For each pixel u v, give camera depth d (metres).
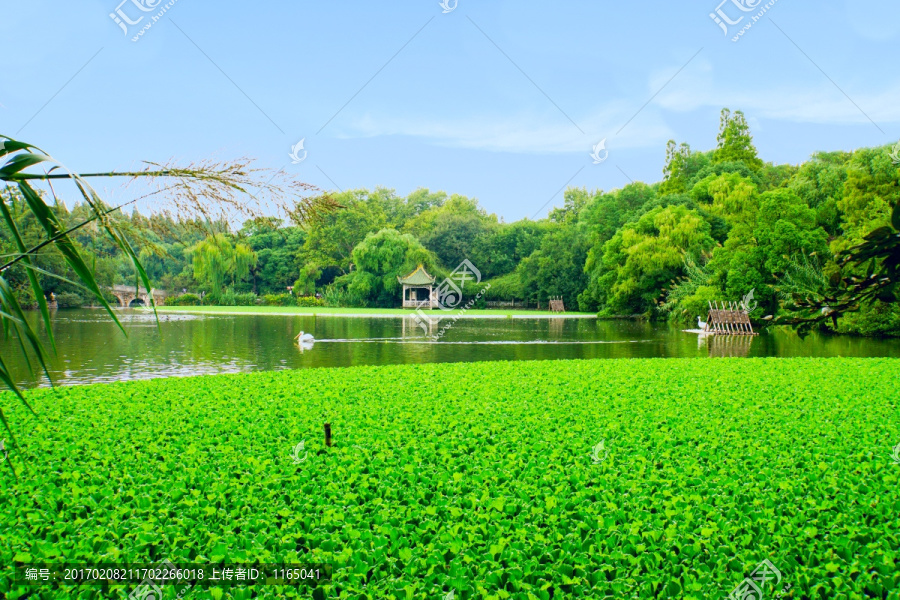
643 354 18.16
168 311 40.97
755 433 6.49
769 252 26.48
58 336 20.94
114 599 3.20
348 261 57.66
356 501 4.47
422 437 6.27
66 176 2.57
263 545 3.73
